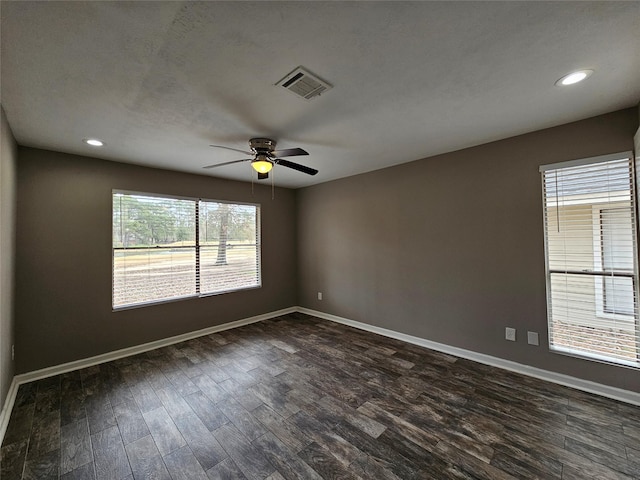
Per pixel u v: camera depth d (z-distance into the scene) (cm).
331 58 149
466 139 279
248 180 445
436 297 335
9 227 230
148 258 353
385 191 385
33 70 153
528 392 238
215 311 411
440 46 142
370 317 406
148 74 160
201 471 162
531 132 263
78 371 288
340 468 163
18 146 267
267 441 185
